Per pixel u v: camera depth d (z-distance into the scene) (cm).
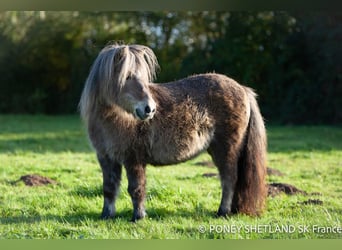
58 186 1083
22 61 3316
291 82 2762
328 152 1622
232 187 848
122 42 849
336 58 2528
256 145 853
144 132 788
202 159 1541
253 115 862
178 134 809
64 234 754
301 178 1221
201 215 855
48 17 3186
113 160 807
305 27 2630
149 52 795
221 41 2889
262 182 855
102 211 833
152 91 809
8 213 872
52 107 3400
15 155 1545
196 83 843
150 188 996
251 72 2805
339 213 887
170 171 1274
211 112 834
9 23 3147
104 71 764
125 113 770
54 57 3331
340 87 2558
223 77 866
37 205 916
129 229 764
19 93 3372
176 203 940
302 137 2028
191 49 3095
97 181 1125
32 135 2111
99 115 787
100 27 3133
